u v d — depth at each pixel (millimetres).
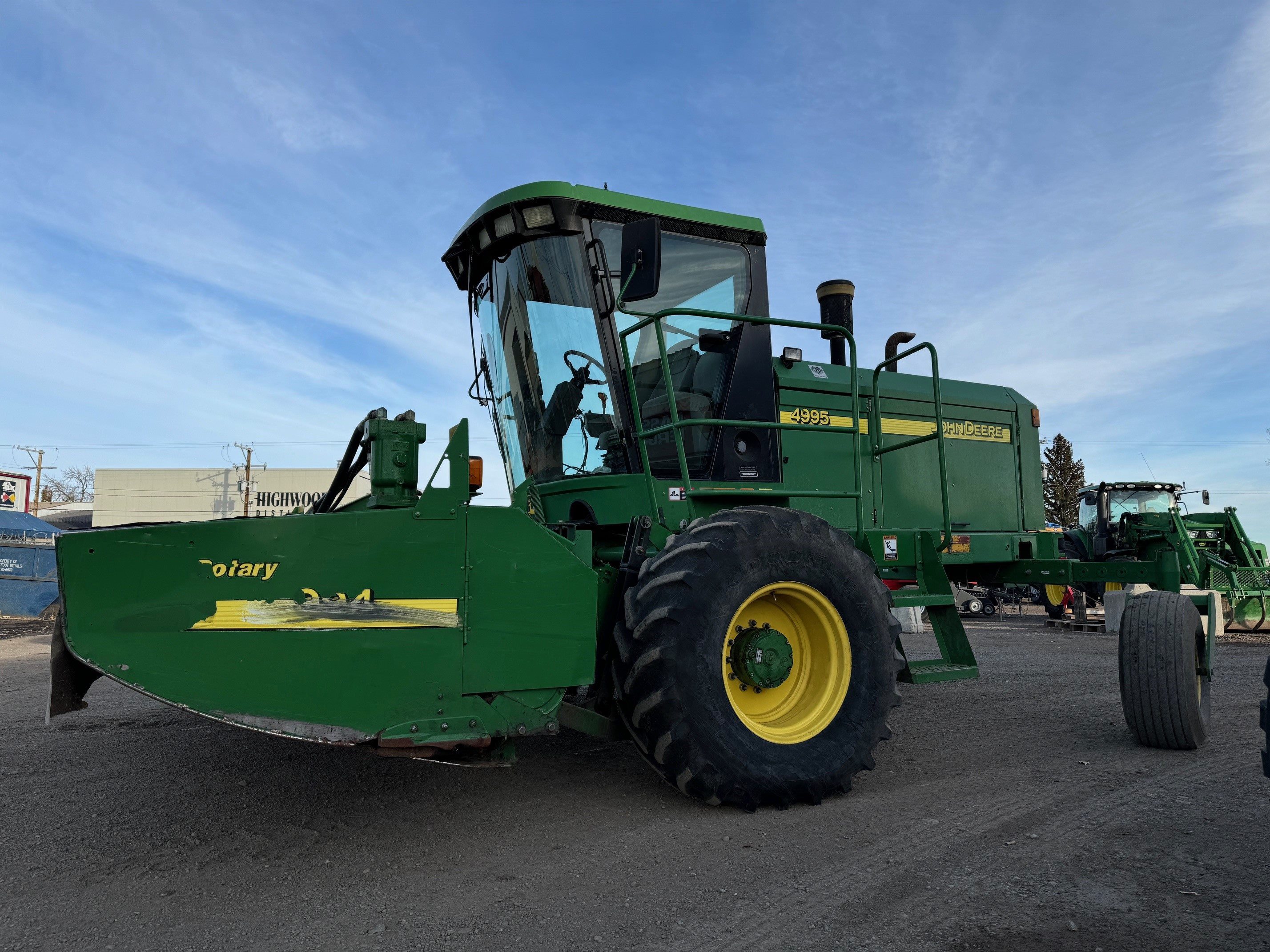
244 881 2686
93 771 4055
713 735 3158
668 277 4047
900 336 5672
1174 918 2354
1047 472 46781
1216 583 12086
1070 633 12633
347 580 2842
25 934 2314
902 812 3336
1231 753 4355
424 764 4137
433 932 2307
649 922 2361
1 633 13375
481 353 4668
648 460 3672
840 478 4992
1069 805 3412
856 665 3576
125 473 48656
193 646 2689
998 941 2230
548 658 3078
